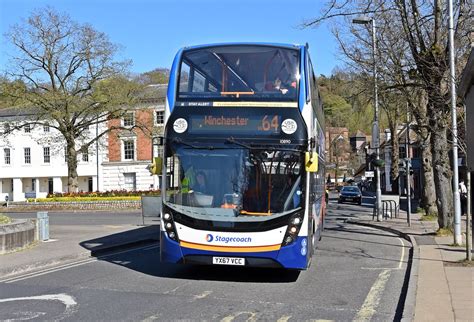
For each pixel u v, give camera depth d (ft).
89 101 143.54
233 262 32.12
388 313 26.84
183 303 28.43
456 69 58.34
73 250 48.98
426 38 65.21
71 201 143.02
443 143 63.62
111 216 114.93
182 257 32.63
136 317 25.30
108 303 28.32
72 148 149.89
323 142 54.39
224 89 34.09
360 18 71.82
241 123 33.45
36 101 140.36
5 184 240.94
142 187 211.61
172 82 34.91
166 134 34.19
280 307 27.81
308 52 35.50
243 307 27.66
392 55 69.41
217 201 32.60
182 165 33.47
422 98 81.97
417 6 62.49
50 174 229.04
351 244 58.95
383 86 69.26
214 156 33.24
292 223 32.17
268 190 32.53
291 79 34.01
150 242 61.77
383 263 44.42
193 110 33.99
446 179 64.28
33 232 52.80
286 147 32.96
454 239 53.52
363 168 313.53
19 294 30.78
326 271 39.96
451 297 28.53
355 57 102.68
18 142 233.76
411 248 55.26
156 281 35.04
